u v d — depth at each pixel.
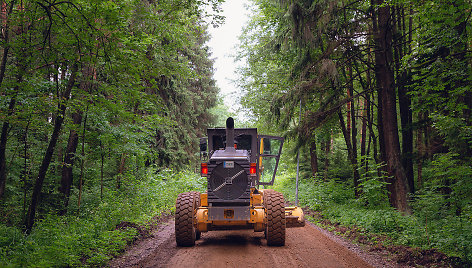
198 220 6.88
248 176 7.00
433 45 9.77
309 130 12.09
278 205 6.83
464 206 8.50
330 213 11.41
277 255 6.13
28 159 10.91
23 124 8.08
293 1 12.19
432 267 5.62
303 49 12.91
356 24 12.36
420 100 10.89
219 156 7.10
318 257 6.04
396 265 5.81
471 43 9.81
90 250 6.16
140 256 6.23
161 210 12.27
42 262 4.83
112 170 15.41
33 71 7.57
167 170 18.08
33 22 6.99
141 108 11.65
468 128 8.48
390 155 11.38
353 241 7.73
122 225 8.39
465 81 9.11
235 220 6.80
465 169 8.45
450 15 8.51
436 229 7.58
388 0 10.19
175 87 18.27
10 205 9.66
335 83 11.84
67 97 8.23
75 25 6.62
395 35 12.67
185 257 6.02
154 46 11.01
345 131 14.82
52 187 11.91
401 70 11.07
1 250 5.64
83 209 10.73
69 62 7.26
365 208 11.91
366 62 12.55
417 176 15.42
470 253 5.70
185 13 11.09
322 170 21.55
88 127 10.78
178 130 19.98
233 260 5.77
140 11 9.02
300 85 12.15
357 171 14.76
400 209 10.71
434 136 11.77
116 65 7.42
